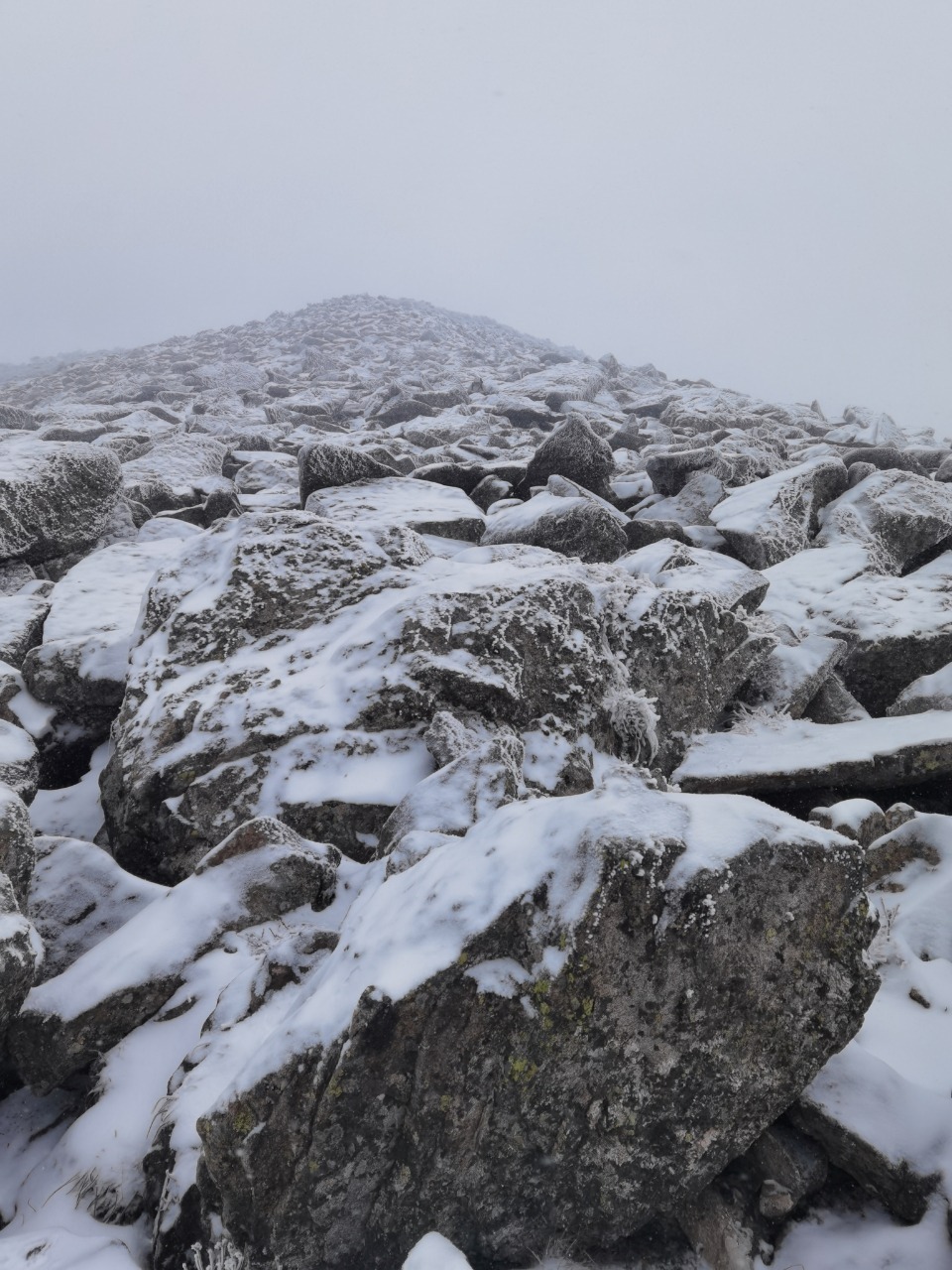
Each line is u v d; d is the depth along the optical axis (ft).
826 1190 11.05
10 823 14.37
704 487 43.96
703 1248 10.55
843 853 10.53
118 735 20.81
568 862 10.12
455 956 9.82
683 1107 10.28
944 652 27.17
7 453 37.24
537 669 21.36
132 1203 11.24
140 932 14.56
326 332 213.05
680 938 9.81
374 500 40.16
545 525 35.12
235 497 45.98
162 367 173.27
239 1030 12.41
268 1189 9.84
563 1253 10.48
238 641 22.45
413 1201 10.07
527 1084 9.91
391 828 16.35
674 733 23.36
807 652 26.53
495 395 112.88
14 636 26.96
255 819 15.94
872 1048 12.69
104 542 39.40
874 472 44.65
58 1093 13.50
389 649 21.06
